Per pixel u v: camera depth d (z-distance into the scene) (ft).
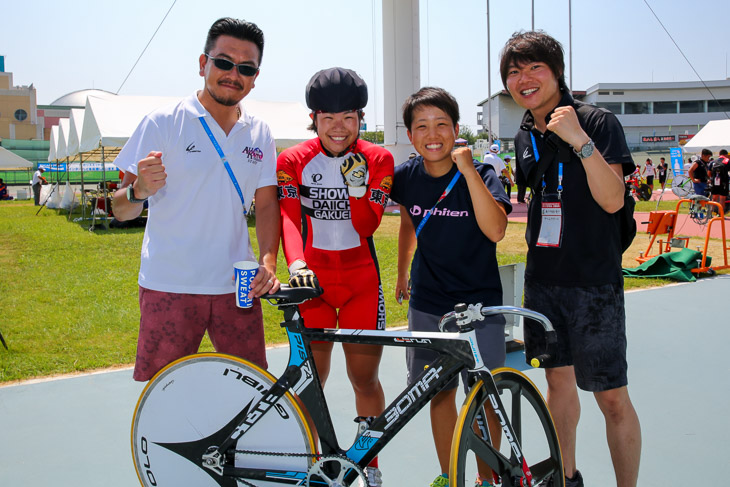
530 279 8.64
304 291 7.17
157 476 8.00
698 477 9.32
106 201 47.78
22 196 98.89
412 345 7.00
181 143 8.07
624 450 8.09
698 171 53.47
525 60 7.94
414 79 54.34
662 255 25.11
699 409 11.84
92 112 45.03
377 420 7.07
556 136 7.96
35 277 26.48
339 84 8.28
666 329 17.39
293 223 8.60
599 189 7.28
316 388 7.43
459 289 8.27
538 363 6.82
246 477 7.52
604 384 7.93
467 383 7.66
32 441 10.79
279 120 51.57
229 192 8.34
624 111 271.28
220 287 8.35
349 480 7.24
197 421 7.83
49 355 15.33
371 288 9.16
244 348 8.72
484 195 7.66
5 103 230.89
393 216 54.39
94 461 10.09
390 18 53.31
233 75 7.87
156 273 8.25
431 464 9.95
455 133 8.18
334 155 8.82
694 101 269.03
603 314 7.91
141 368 8.50
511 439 7.03
